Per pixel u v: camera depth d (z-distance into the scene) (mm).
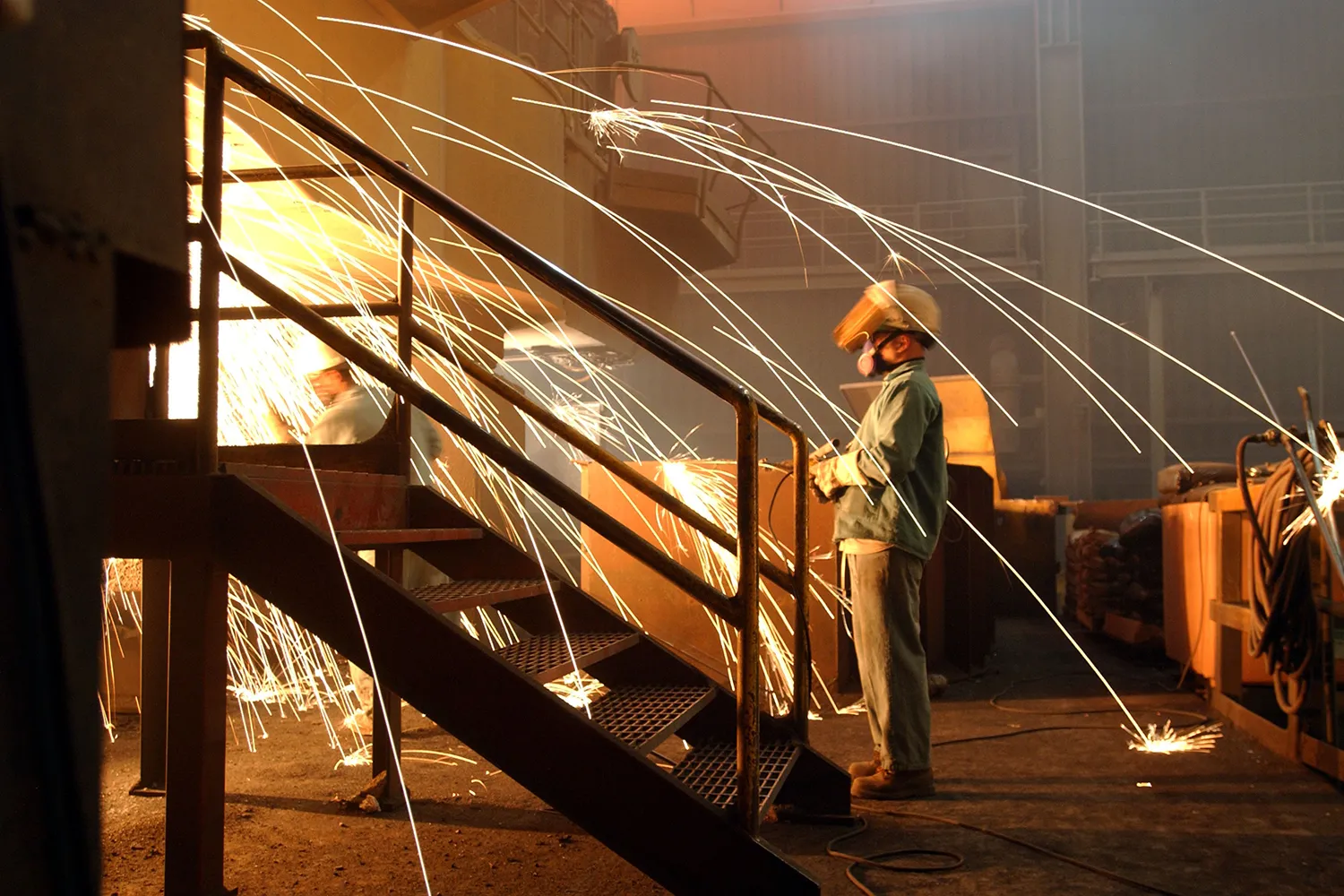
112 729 4711
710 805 2201
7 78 723
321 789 3633
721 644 5656
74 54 789
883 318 3633
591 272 9672
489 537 3383
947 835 3123
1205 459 20516
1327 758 3715
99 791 803
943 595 6785
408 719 4887
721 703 3188
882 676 3531
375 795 3391
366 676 4574
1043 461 20094
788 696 5461
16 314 734
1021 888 2648
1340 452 3439
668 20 22375
